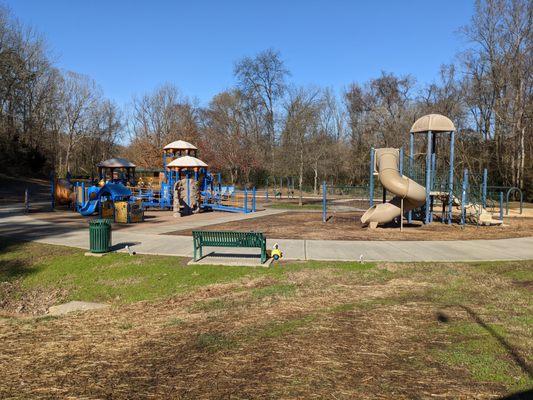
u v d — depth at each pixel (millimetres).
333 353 4875
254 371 4418
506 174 40781
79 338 5801
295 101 37406
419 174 21062
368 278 9188
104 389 4070
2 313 8461
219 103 59250
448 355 4746
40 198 36031
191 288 8961
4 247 13203
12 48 45812
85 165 64500
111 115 68125
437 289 8195
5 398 3895
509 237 15164
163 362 4742
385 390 3943
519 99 37406
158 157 52250
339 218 21828
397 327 5812
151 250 12484
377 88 58312
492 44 39750
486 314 6387
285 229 17078
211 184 30000
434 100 49844
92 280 10109
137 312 7473
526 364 4484
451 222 19688
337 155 48812
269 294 7996
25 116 54188
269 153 49531
